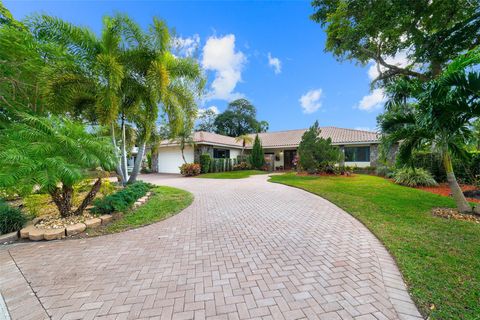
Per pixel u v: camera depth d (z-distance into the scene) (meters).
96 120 8.59
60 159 4.04
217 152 20.50
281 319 1.97
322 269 2.83
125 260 3.12
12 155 3.63
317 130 14.37
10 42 6.41
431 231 3.96
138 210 5.79
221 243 3.73
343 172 13.96
